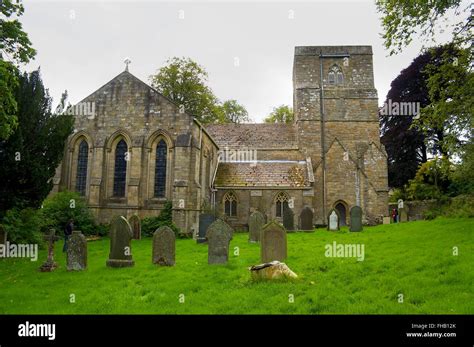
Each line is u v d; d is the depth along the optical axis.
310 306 7.74
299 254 14.06
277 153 35.19
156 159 26.66
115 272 12.02
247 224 29.42
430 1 15.36
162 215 24.75
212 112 44.94
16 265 14.10
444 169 20.80
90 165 26.92
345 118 37.06
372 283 9.23
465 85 16.47
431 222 20.48
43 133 18.58
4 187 16.81
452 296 7.70
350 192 34.50
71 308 8.35
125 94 27.27
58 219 22.92
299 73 38.69
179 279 10.62
